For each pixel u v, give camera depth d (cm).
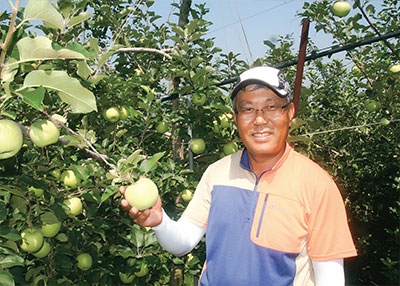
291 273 124
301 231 123
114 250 244
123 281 264
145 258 243
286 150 136
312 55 281
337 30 334
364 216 600
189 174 311
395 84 327
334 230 119
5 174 178
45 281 216
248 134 132
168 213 321
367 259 511
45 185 191
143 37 363
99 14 353
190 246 156
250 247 127
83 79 192
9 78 117
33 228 193
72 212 221
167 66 354
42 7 109
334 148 470
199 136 329
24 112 241
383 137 448
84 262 236
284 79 131
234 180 140
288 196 125
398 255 413
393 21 343
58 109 218
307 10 338
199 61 281
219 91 303
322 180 124
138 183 146
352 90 490
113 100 285
